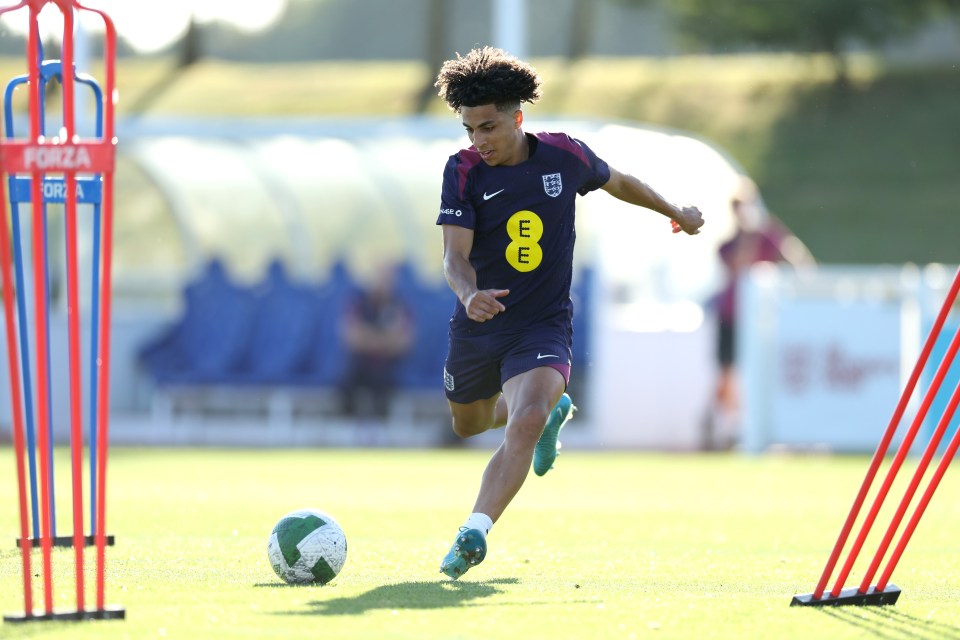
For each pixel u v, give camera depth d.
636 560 23.12
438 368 65.00
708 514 33.78
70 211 15.74
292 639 14.57
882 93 140.62
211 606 16.72
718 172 74.75
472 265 20.66
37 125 16.45
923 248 116.31
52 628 15.09
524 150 20.45
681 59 154.50
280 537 18.97
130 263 71.44
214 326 66.25
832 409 57.91
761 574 21.20
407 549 24.14
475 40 162.62
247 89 147.38
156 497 37.12
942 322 16.45
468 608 16.78
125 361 68.00
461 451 62.06
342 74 152.50
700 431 64.25
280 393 64.81
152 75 152.88
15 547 23.62
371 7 171.50
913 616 16.66
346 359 64.31
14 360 15.16
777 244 65.31
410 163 68.62
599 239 64.25
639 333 64.25
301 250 69.25
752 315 58.44
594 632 15.19
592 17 158.12
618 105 140.75
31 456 23.31
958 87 140.88
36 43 16.53
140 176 73.06
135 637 14.61
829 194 125.12
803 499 38.91
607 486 43.75
